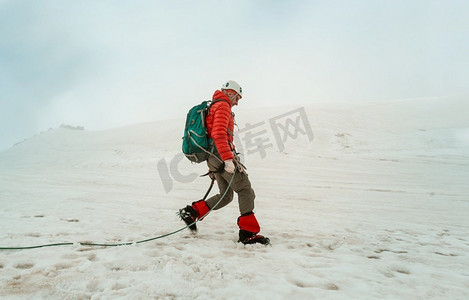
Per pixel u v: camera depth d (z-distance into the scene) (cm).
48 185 825
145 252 237
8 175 1142
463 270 249
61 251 231
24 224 328
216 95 290
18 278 177
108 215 407
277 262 235
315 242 310
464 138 2002
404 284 207
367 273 224
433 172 1190
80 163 1877
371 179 1023
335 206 578
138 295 163
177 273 195
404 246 315
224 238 305
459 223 470
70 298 157
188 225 303
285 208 537
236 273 203
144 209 475
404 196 728
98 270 194
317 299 175
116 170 1434
